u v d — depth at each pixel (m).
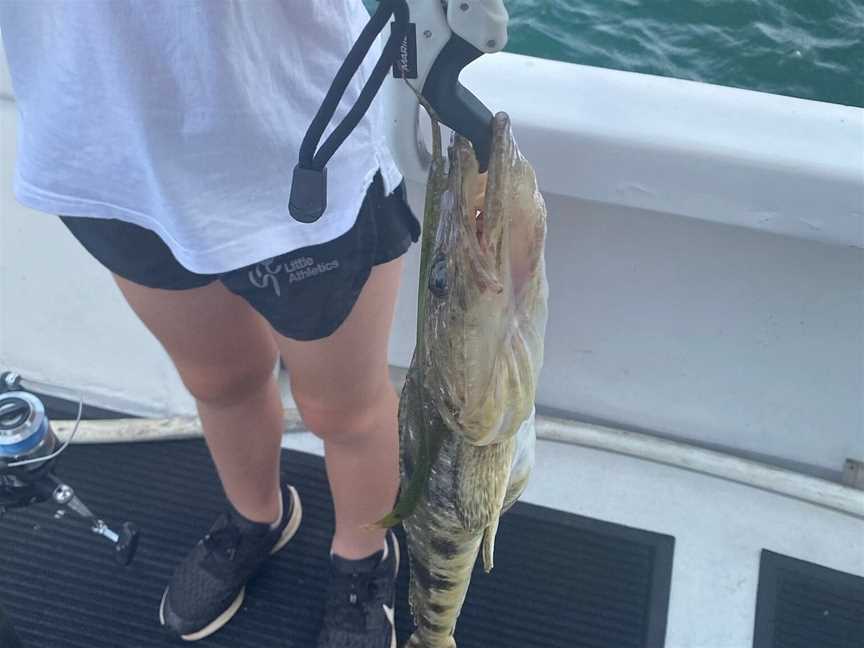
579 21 4.71
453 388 0.94
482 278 0.87
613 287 1.88
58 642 1.81
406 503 0.92
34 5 1.01
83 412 2.25
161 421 2.19
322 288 1.17
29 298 2.21
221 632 1.82
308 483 2.08
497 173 0.81
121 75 0.99
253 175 1.05
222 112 0.99
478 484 1.03
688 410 2.04
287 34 0.98
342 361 1.30
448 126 0.80
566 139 1.57
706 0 4.76
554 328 1.99
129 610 1.87
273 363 1.57
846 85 4.47
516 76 1.68
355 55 0.78
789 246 1.70
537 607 1.84
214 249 1.10
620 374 2.04
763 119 1.58
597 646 1.78
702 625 1.79
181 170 1.05
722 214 1.59
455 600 1.30
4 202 2.12
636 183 1.60
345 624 1.71
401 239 1.25
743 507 1.98
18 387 1.59
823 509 1.96
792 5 4.73
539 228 0.89
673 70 4.52
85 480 2.11
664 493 2.01
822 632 1.77
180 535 2.00
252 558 1.83
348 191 1.10
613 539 1.94
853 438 1.94
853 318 1.76
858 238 1.54
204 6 0.92
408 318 2.10
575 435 2.08
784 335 1.83
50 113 1.08
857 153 1.51
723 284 1.80
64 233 2.11
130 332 2.20
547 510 1.99
